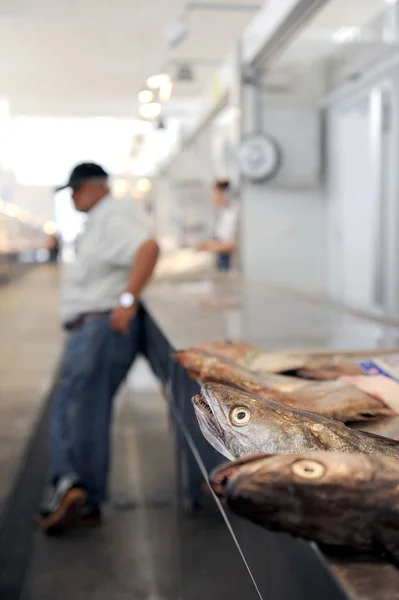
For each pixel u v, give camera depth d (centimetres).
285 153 611
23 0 696
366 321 244
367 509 56
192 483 147
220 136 920
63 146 2262
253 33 568
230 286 426
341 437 75
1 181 1228
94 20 740
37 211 2272
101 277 283
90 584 231
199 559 141
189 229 1053
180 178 1103
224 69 700
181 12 679
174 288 411
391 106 488
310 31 507
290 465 60
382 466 59
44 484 320
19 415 381
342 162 591
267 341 194
